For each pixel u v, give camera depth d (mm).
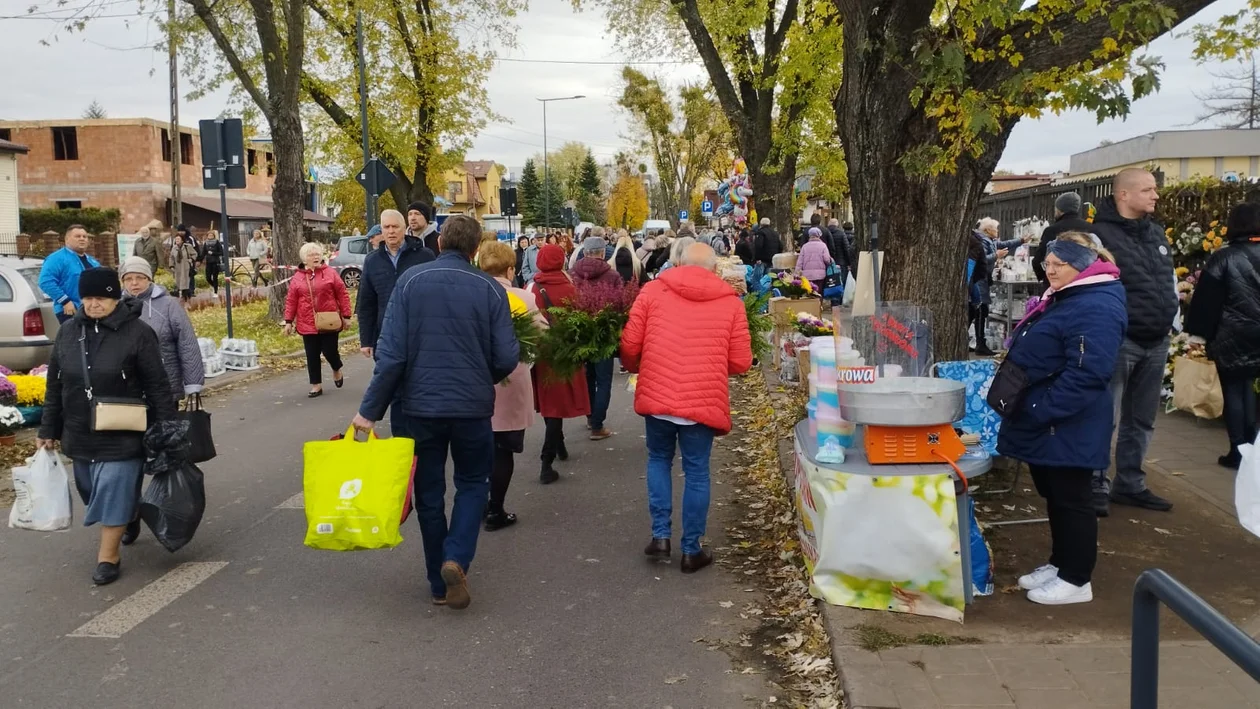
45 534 6086
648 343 5203
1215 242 8453
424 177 29781
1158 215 9430
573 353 6559
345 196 36344
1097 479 5629
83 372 5023
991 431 5824
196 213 51250
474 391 4543
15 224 38250
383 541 4367
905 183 5910
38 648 4379
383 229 8070
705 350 5129
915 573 4195
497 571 5352
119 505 5141
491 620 4660
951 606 4195
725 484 7148
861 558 4262
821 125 24391
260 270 36062
